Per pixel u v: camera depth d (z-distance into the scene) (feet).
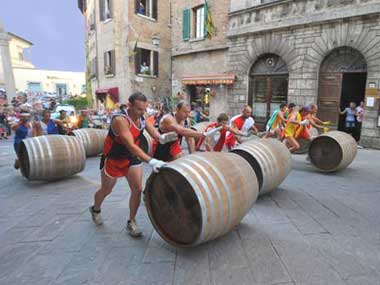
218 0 51.26
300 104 40.91
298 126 24.62
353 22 35.04
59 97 117.29
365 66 35.60
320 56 38.42
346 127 38.37
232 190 9.61
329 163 21.31
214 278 8.65
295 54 40.78
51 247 10.60
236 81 49.11
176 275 8.82
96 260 9.68
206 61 55.36
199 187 8.97
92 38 72.33
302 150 29.12
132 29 57.93
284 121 26.40
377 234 11.48
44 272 9.04
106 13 62.75
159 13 63.05
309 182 19.10
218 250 10.24
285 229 11.92
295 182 19.10
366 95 34.99
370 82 34.55
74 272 9.00
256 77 47.39
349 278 8.57
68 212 14.11
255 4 44.96
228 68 50.21
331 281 8.43
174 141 14.37
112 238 11.24
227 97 50.78
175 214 9.84
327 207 14.43
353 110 37.88
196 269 9.12
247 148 15.30
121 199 15.79
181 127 14.15
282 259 9.64
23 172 19.90
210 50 53.83
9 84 63.10
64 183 19.72
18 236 11.57
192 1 56.29
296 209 14.19
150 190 10.35
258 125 47.67
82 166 20.99
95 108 72.33
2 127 48.75
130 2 57.26
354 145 21.77
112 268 9.20
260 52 45.14
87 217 13.42
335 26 36.58
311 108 25.00
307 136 25.43
